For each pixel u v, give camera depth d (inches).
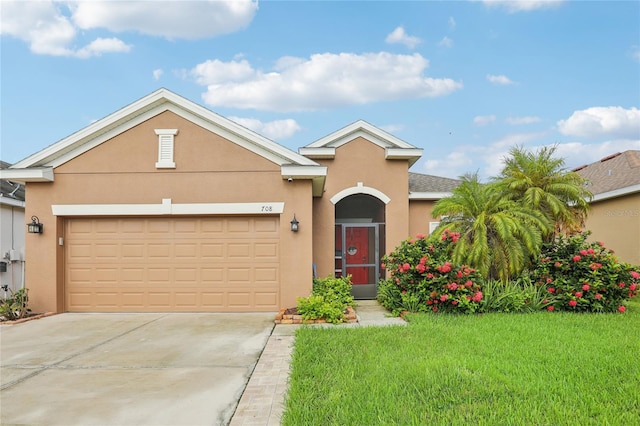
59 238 382.9
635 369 194.1
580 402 159.5
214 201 381.1
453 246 381.4
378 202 507.5
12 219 503.8
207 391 184.9
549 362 206.4
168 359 234.5
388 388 175.3
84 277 387.2
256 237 388.8
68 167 381.7
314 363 213.9
